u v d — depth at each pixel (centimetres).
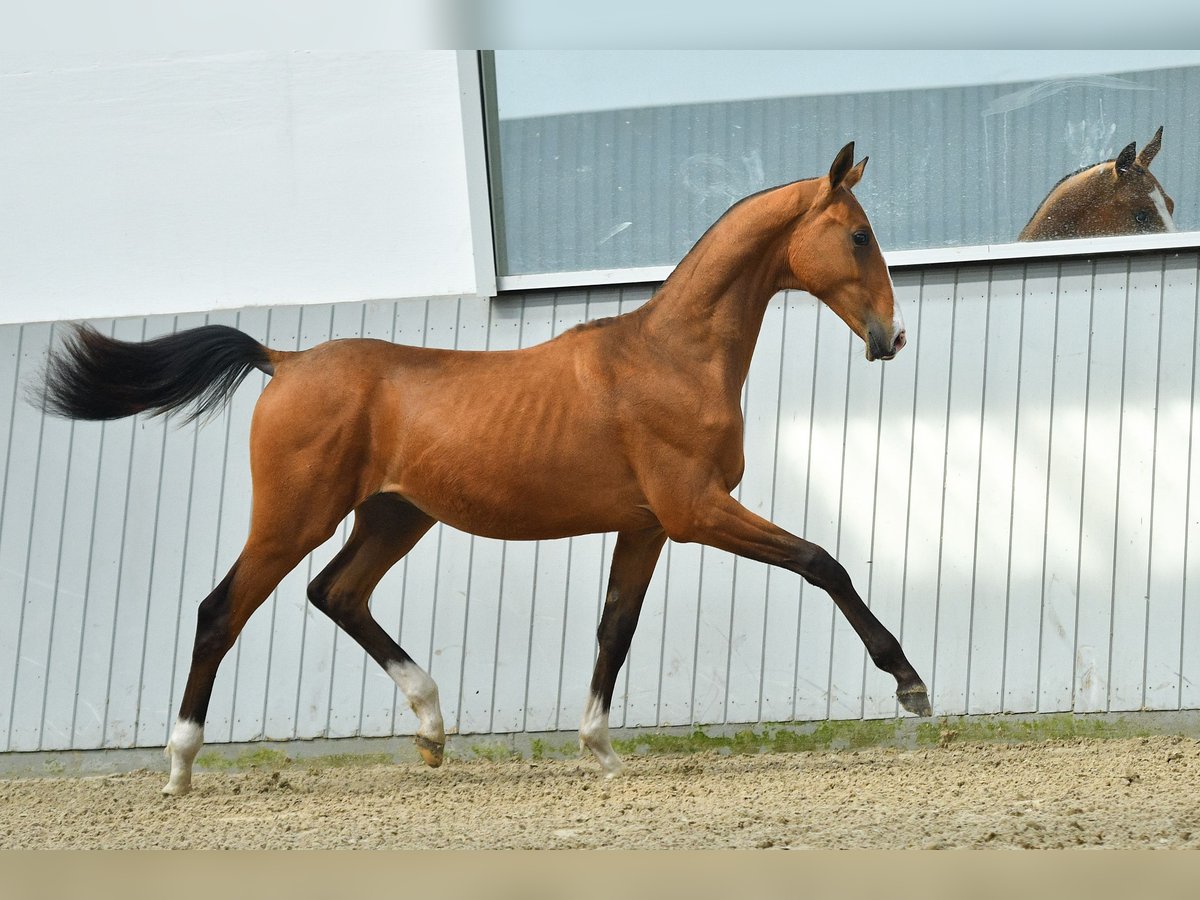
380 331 1176
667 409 765
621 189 1159
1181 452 1041
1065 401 1070
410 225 1193
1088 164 1089
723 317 780
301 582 1141
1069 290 1086
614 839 556
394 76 1198
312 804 758
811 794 716
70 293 1226
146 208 1224
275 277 1205
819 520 1091
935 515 1076
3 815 777
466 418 781
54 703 1145
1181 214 1073
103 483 1180
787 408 1112
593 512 786
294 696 1123
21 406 1202
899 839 532
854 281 773
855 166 779
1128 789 698
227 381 825
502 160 1162
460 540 1132
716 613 1091
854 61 1124
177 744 799
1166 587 1027
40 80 1230
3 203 1238
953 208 1117
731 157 1152
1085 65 1084
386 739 1104
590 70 1142
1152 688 1017
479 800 755
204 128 1221
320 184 1206
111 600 1158
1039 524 1058
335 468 787
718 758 998
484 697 1102
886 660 750
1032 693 1036
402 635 1123
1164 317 1063
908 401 1096
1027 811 607
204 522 1162
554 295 1163
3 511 1185
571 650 1100
